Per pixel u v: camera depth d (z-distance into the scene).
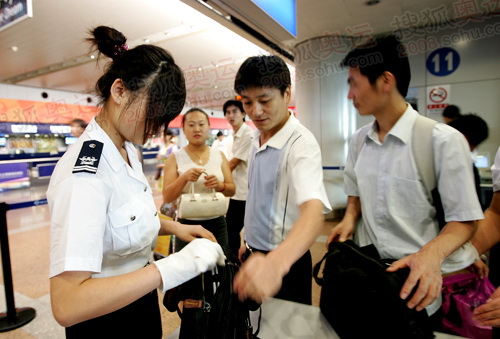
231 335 0.69
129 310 0.86
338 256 0.88
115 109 0.73
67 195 0.62
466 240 0.86
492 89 4.14
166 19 3.45
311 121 5.04
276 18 1.92
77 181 0.64
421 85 4.54
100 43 0.81
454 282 1.26
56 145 7.65
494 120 4.14
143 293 0.62
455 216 0.88
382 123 1.05
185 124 2.11
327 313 0.85
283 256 0.73
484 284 1.17
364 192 1.14
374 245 1.10
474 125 2.62
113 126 0.78
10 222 5.51
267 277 0.67
